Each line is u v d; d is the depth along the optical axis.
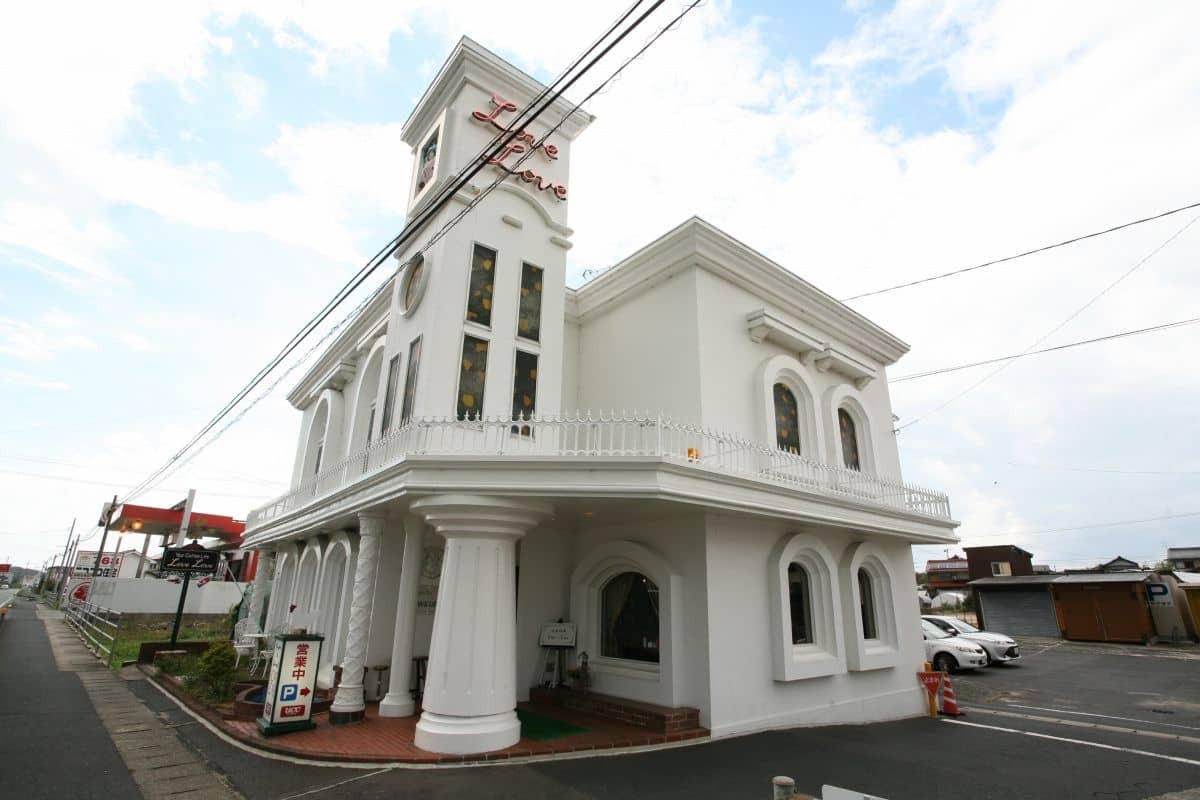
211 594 30.44
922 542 13.64
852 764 7.80
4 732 8.46
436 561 11.69
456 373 9.72
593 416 12.14
